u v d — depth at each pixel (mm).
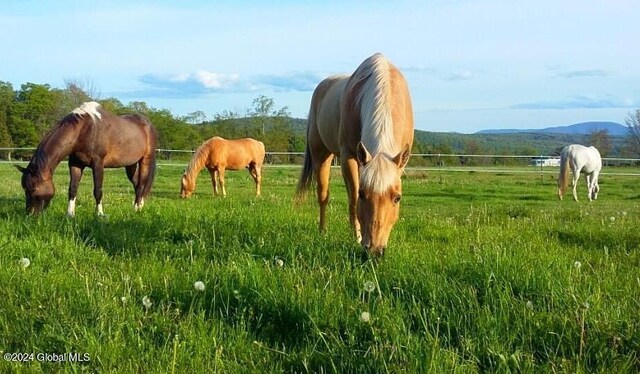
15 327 3527
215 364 3029
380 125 5570
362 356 3098
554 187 23688
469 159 41312
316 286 4203
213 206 10078
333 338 3369
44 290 4047
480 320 3482
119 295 4047
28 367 3029
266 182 24562
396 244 6117
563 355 3137
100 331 3387
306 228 7141
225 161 18094
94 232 6383
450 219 9609
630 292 4273
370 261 4723
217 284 4195
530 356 3070
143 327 3545
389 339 3320
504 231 7676
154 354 3213
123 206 9906
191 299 4023
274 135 53219
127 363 3070
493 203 16219
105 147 9320
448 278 4453
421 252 5598
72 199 9016
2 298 3941
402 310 3711
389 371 2926
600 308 3680
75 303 3816
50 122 59219
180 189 18766
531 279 4293
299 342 3494
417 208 14219
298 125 59656
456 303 3840
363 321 3455
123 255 5449
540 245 6578
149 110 59688
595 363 3129
